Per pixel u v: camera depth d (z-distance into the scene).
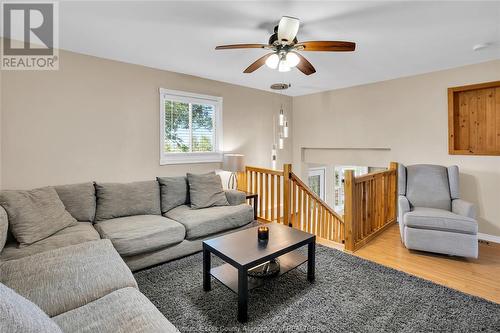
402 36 2.67
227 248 2.06
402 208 3.21
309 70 2.64
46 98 2.87
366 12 2.20
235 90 4.66
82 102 3.10
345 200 3.02
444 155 3.79
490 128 3.48
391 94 4.29
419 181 3.59
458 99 3.72
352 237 2.99
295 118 5.69
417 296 2.09
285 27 1.91
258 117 5.04
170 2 2.06
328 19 2.32
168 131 3.92
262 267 2.21
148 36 2.66
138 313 1.24
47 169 2.89
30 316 0.89
